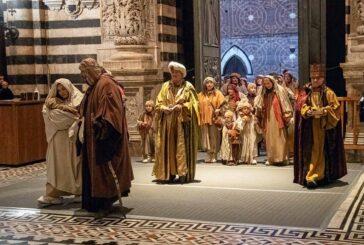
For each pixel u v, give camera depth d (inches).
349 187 325.1
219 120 408.8
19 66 501.0
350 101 397.4
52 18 499.5
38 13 497.7
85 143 280.2
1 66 540.1
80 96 306.8
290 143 408.2
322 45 450.3
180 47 529.7
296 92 446.9
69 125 297.3
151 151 432.8
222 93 445.1
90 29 489.4
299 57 448.8
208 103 412.5
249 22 767.1
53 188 303.3
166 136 348.2
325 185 332.2
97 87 278.2
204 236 241.4
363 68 400.5
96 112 276.4
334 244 225.1
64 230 258.2
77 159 301.4
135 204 299.6
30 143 446.0
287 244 227.6
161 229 253.9
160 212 282.5
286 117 397.4
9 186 358.9
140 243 234.8
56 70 502.9
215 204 295.1
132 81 457.1
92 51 490.9
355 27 410.6
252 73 772.0
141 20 467.2
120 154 281.4
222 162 413.4
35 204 308.8
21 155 436.1
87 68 281.3
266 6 757.9
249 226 254.1
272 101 399.9
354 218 260.2
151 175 373.4
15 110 430.6
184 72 350.3
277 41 759.1
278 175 367.6
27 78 502.3
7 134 434.0
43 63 503.2
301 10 444.1
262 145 468.8
